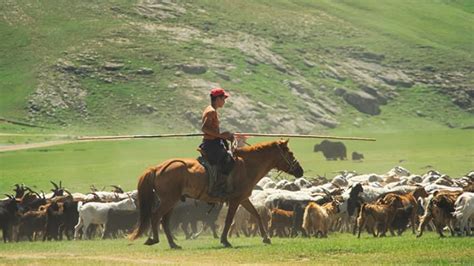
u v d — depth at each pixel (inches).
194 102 6028.5
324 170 2699.3
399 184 1662.2
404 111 6845.5
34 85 6200.8
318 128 6112.2
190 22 7391.7
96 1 7514.8
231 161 971.3
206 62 6619.1
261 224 1007.6
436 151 3528.5
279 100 6264.8
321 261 823.7
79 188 2134.6
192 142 4160.9
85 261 836.0
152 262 826.8
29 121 5757.9
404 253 860.0
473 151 3457.2
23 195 1498.5
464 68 7662.4
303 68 6958.7
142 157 3245.6
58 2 7436.0
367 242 967.6
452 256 836.0
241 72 6574.8
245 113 5910.4
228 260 839.1
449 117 6939.0
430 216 1067.9
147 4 7583.7
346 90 6727.4
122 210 1289.4
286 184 1578.5
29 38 6840.6
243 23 7559.1
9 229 1263.5
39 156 3346.5
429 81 7367.1
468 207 1043.3
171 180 959.0
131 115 5905.5
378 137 5231.3
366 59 7455.7
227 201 984.9
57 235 1273.4
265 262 825.5
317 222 1165.1
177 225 1245.7
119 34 6988.2
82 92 6146.7
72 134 5467.5
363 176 1925.4
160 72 6437.0
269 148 1003.9
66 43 6801.2
